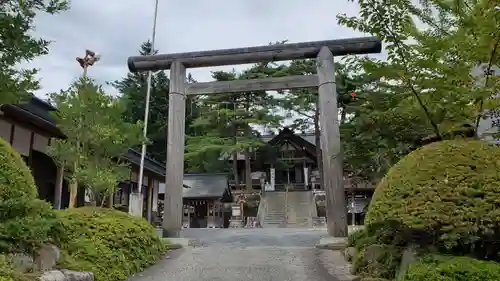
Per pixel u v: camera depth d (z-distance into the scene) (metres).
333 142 8.95
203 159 31.92
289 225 24.27
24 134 10.20
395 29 5.94
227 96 29.33
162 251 7.62
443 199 4.32
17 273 4.09
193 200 27.39
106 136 8.77
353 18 6.13
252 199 30.11
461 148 4.86
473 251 4.28
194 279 5.84
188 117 33.81
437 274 3.72
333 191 8.73
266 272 6.17
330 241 8.01
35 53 4.16
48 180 11.79
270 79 9.80
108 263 5.79
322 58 9.44
